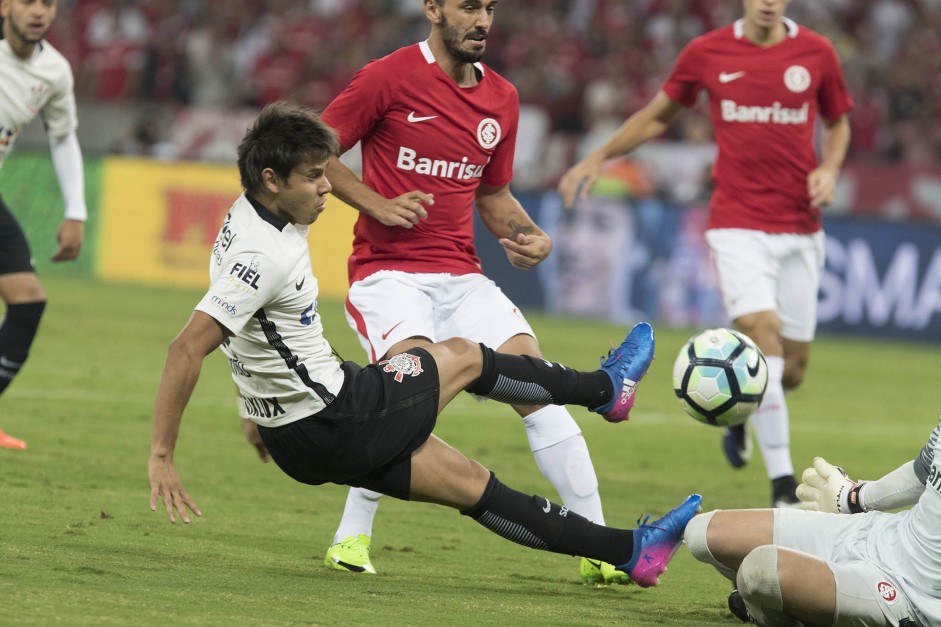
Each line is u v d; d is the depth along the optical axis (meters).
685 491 27.48
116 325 49.97
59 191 68.38
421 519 23.03
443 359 16.62
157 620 13.25
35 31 25.45
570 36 79.38
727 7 81.06
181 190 67.75
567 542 16.59
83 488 22.55
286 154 15.22
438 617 14.64
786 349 28.84
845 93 28.19
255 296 15.27
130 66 81.06
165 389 15.13
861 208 67.38
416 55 19.61
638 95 74.69
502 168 20.53
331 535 20.67
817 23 79.56
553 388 17.23
